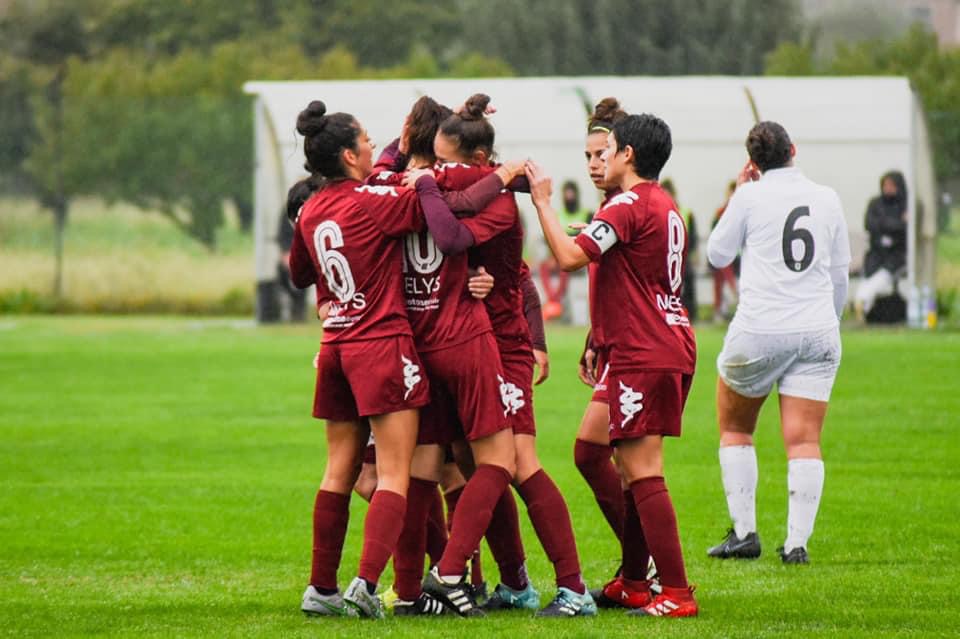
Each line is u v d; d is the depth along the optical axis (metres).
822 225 28.23
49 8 174.75
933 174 83.69
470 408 23.64
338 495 24.20
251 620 23.84
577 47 147.75
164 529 32.94
